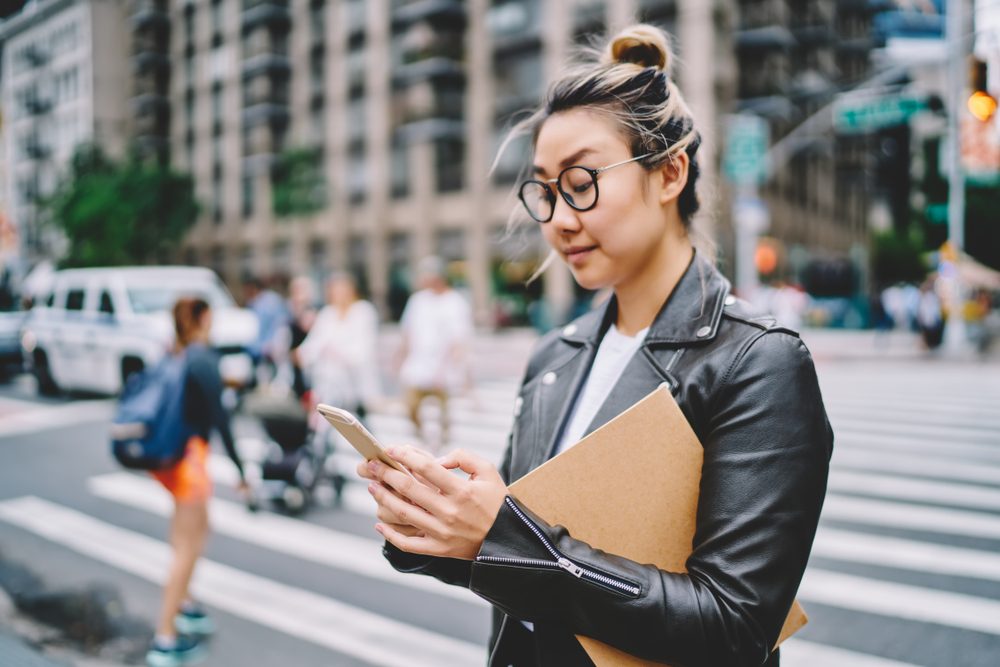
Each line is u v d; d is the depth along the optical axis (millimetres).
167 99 44625
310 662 3514
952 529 5238
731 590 835
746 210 16375
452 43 30672
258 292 11109
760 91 26422
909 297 24469
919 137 18016
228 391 10125
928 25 23453
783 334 969
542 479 973
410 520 920
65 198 37969
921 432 8742
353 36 34000
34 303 12867
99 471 7359
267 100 37438
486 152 29906
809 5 32125
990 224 30562
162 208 38594
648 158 1032
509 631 1141
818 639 3621
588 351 1241
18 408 11242
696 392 979
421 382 7688
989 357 17500
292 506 5867
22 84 52500
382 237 33219
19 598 4293
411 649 3648
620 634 857
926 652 3486
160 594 4367
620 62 1182
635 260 1070
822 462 912
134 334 10477
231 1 39812
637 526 955
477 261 30141
